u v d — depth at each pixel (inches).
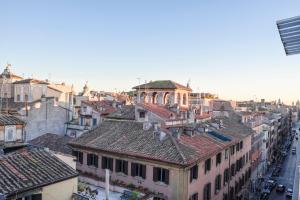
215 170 1195.3
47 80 2805.1
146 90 2347.4
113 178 1070.4
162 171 962.1
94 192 869.8
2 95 2484.0
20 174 617.9
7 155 683.4
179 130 1146.7
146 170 992.9
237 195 1541.6
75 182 693.3
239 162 1589.6
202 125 1370.6
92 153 1141.1
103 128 1288.1
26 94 2324.1
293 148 4343.0
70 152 1323.8
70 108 2289.6
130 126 1246.9
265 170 2783.0
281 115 4542.3
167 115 1421.0
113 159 1077.1
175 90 2230.6
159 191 959.0
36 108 1884.8
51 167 684.1
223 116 2015.3
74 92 2960.1
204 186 1079.6
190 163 918.4
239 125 1868.8
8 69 2632.9
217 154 1216.2
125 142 1108.5
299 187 662.5
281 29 278.4
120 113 1585.9
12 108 1973.4
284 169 3021.7
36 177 625.6
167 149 994.1
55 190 643.5
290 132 6156.5
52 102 1996.8
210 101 3324.3
